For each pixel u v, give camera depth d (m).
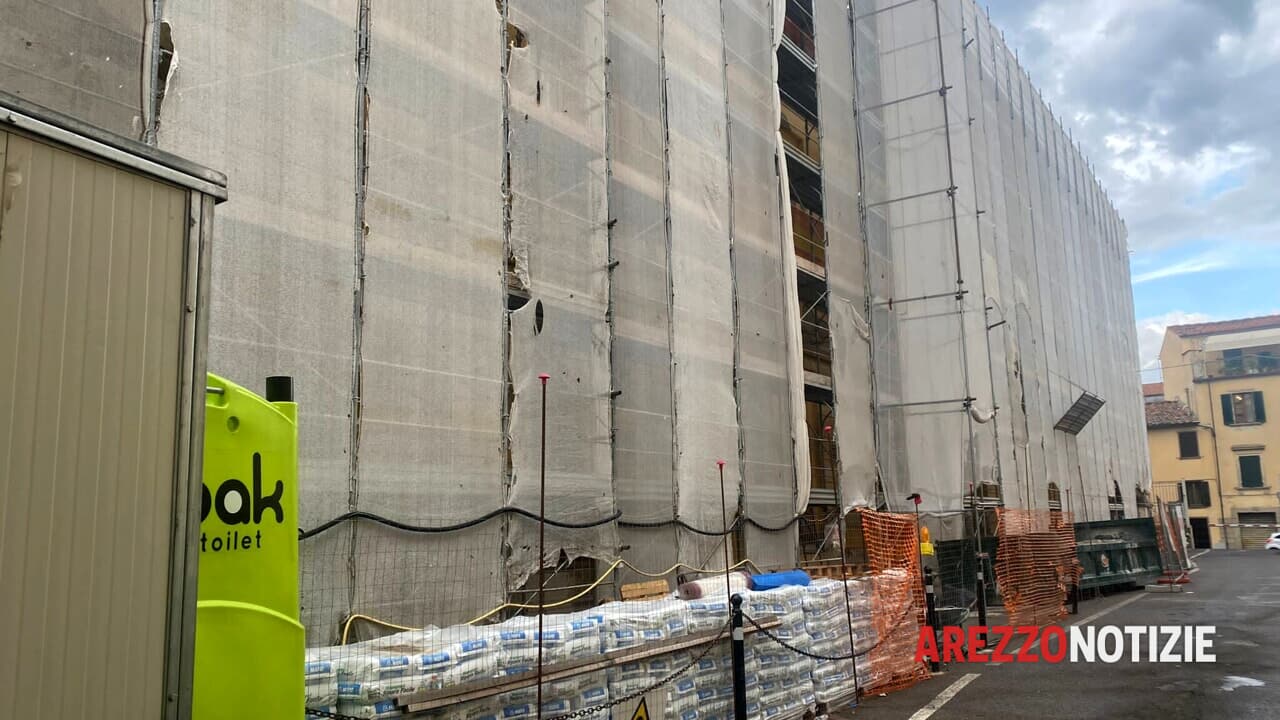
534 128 10.70
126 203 2.96
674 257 13.12
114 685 2.78
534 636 6.21
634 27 13.13
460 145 9.52
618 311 11.99
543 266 10.52
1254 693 10.29
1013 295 24.92
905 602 11.68
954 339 19.58
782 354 15.66
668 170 13.23
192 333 3.14
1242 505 53.97
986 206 23.56
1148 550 25.17
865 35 21.23
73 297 2.78
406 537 8.34
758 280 15.36
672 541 12.12
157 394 3.00
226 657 3.71
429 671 5.43
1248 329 56.97
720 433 13.41
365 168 8.49
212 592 3.71
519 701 6.08
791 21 20.64
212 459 3.80
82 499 2.74
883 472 18.62
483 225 9.63
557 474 10.20
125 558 2.84
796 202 20.67
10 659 2.52
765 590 9.76
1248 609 19.34
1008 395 22.62
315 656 5.31
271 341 7.48
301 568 7.46
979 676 11.59
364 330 8.27
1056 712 9.41
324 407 7.81
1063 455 29.42
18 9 6.15
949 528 19.59
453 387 9.02
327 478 7.74
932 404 19.41
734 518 13.36
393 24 8.99
